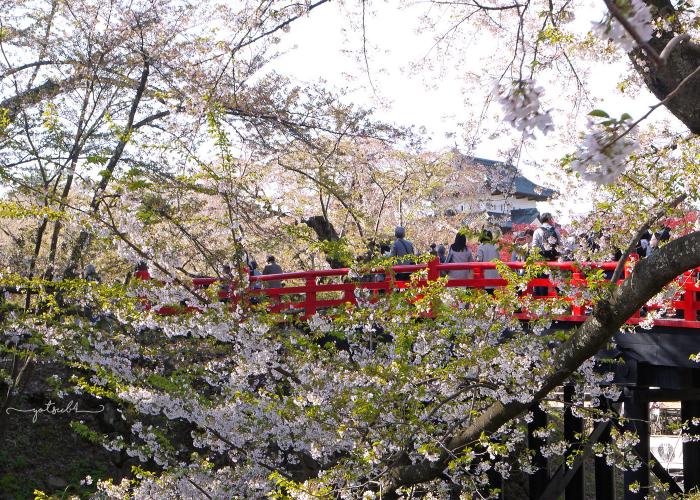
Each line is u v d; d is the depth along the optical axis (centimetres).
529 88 273
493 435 830
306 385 759
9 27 1278
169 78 1213
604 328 585
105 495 878
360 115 1438
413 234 2045
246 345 782
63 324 848
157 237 817
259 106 1323
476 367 730
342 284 1120
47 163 1199
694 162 762
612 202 754
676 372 944
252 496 820
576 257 809
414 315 802
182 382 830
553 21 654
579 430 1050
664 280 523
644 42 222
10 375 1173
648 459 986
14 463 1359
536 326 774
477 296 800
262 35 818
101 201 777
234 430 827
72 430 1455
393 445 757
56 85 1277
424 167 2006
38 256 1129
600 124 258
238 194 857
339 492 752
